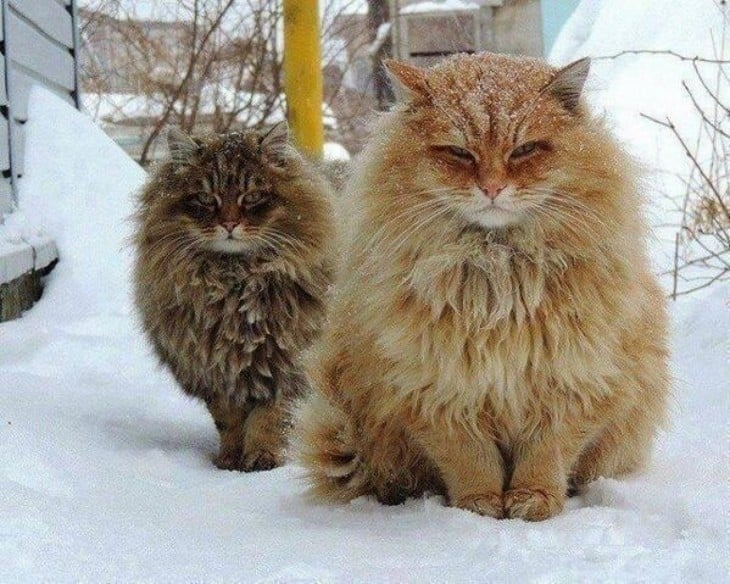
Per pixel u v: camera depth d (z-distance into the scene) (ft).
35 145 8.77
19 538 4.14
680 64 11.69
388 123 4.90
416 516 4.77
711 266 7.23
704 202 7.89
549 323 4.71
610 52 13.43
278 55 14.61
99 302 8.02
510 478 4.95
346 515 4.88
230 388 6.20
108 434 5.94
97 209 8.59
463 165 4.70
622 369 4.83
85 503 4.65
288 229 6.21
